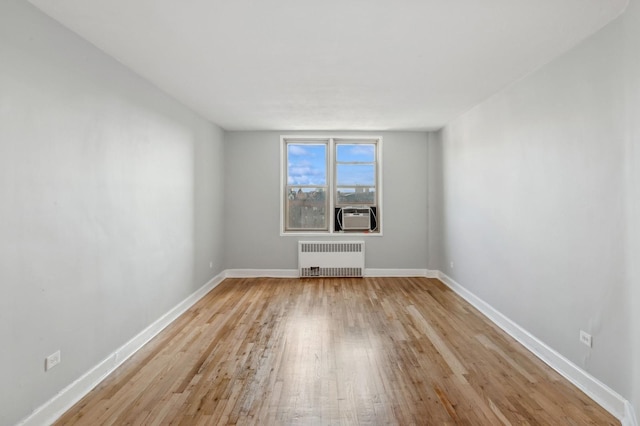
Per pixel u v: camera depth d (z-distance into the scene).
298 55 2.97
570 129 2.81
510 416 2.31
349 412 2.35
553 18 2.36
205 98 4.23
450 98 4.23
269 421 2.26
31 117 2.18
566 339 2.85
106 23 2.43
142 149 3.50
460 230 5.18
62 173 2.44
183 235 4.49
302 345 3.43
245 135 6.30
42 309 2.26
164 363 3.06
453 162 5.45
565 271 2.87
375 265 6.38
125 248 3.20
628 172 2.28
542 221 3.17
